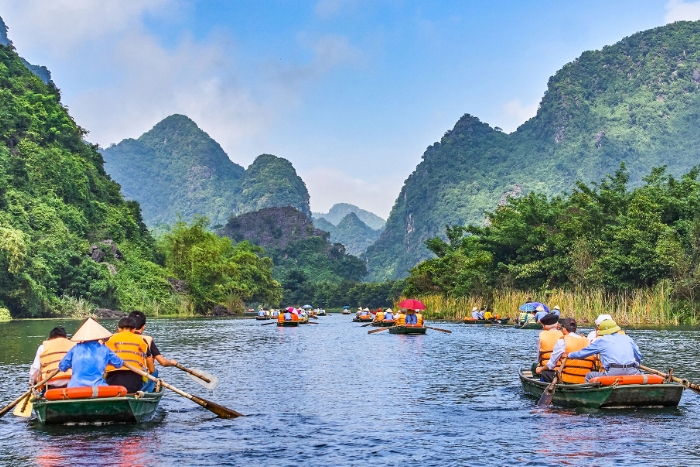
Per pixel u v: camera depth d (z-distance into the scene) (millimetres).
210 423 12734
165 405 14664
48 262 72875
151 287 89750
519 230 63250
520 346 30188
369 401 15039
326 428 12289
